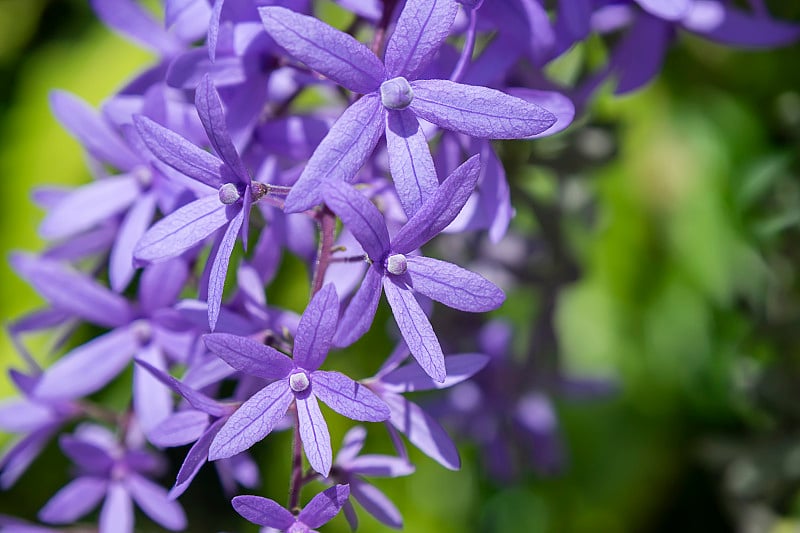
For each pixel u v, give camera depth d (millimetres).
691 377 449
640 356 452
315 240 267
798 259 341
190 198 254
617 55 282
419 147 225
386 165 263
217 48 249
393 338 370
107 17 279
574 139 323
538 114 223
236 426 222
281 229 257
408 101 224
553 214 329
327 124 258
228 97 255
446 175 252
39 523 441
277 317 253
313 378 225
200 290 243
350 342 226
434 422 244
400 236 222
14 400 293
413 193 225
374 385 245
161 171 243
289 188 230
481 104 224
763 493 363
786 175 349
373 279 224
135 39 281
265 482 432
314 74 255
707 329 446
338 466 249
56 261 289
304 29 220
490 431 364
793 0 388
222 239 230
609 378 378
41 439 297
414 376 244
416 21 224
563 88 277
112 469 288
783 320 342
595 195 347
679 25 281
